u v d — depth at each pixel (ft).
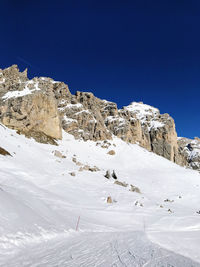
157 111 450.30
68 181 104.47
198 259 31.45
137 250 32.07
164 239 46.32
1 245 24.56
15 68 269.23
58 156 162.40
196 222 76.79
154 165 241.96
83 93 331.36
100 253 28.09
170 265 25.54
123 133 317.01
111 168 194.39
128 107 472.03
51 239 32.71
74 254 26.43
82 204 76.95
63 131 259.80
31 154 133.69
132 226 63.72
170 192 153.99
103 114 348.79
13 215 33.24
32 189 69.31
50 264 21.88
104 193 100.89
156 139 357.20
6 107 198.49
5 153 105.60
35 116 207.62
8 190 49.62
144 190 146.72
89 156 215.10
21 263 21.39
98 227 52.54
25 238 28.86
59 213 52.42
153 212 88.17
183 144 487.20
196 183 183.42
